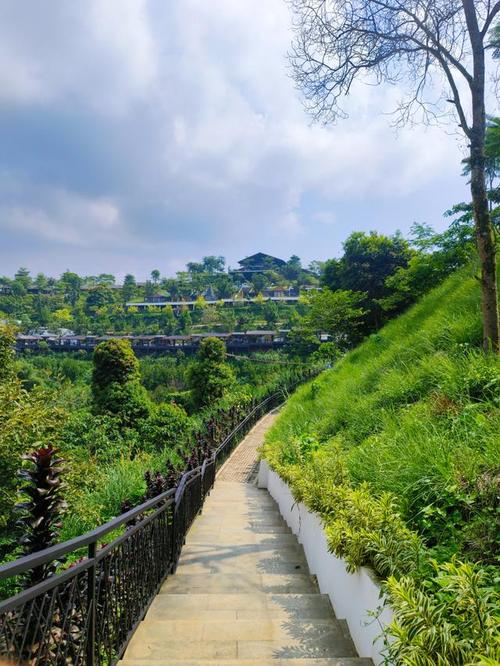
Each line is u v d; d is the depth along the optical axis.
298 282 107.69
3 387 7.08
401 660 1.71
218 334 70.25
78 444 13.71
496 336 6.14
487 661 1.37
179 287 114.69
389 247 23.20
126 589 2.95
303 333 32.28
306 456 6.55
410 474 3.67
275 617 3.35
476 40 6.36
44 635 1.86
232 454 14.50
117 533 6.41
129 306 105.38
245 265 134.00
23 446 6.39
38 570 2.61
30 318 97.12
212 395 24.70
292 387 26.03
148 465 10.70
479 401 4.99
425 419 4.93
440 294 11.76
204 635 3.04
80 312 96.88
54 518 2.79
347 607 3.11
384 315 22.61
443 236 13.11
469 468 3.23
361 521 2.99
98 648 2.44
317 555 4.28
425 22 7.10
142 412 18.52
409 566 2.47
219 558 5.02
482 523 2.76
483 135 6.36
